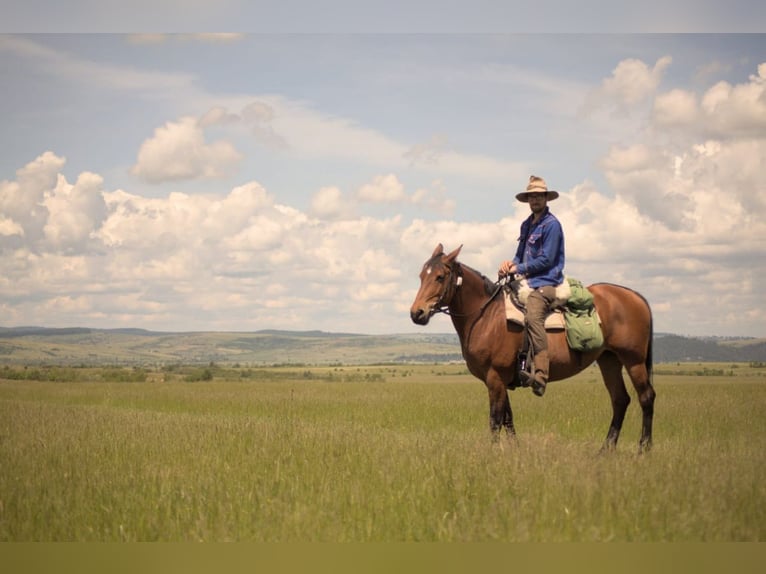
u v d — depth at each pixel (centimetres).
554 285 1030
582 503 656
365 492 731
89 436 1241
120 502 729
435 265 1024
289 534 613
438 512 675
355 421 1745
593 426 1498
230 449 1048
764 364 13825
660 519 628
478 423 1677
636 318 1070
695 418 1556
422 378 9100
